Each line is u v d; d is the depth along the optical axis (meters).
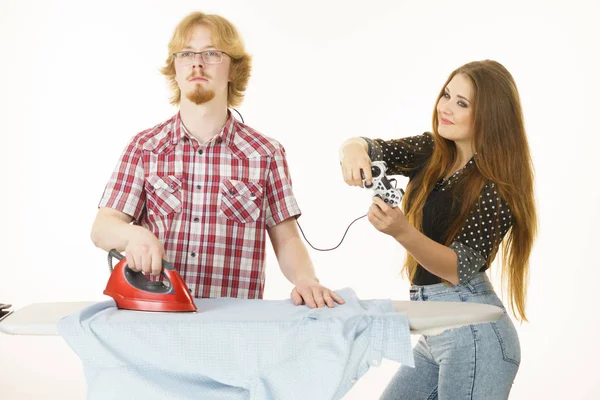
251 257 1.97
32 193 4.20
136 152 1.95
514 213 1.99
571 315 4.01
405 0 4.11
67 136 4.20
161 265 1.65
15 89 4.18
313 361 1.51
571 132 4.01
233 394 1.53
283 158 2.04
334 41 4.14
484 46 4.07
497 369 1.90
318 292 1.74
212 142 1.95
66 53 4.18
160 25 4.18
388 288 4.14
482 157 1.98
